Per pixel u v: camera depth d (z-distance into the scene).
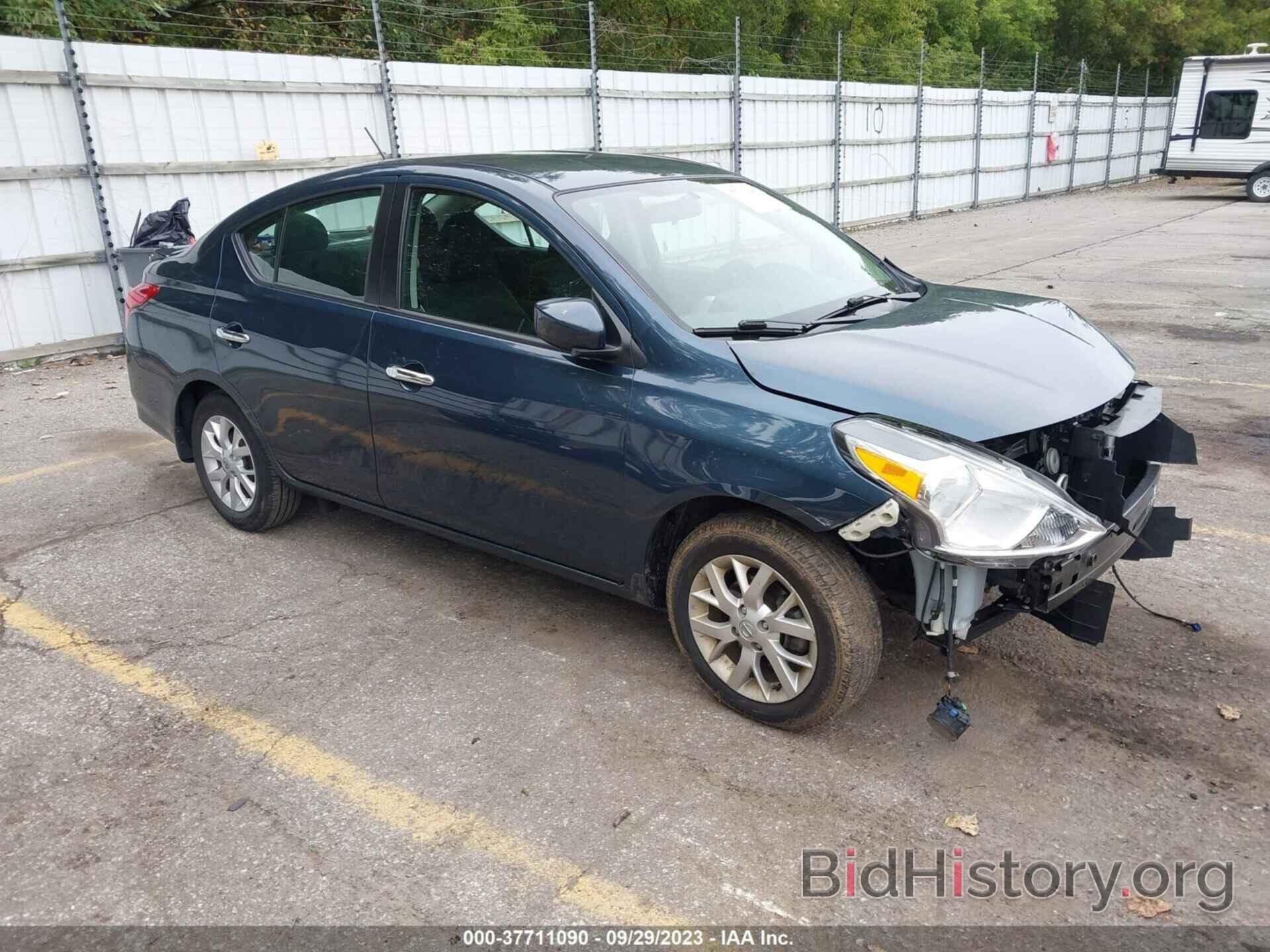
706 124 16.56
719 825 2.85
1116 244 16.80
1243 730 3.24
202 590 4.34
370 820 2.89
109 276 9.56
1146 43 46.69
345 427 4.13
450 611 4.13
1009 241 17.94
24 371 8.87
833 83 19.20
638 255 3.50
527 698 3.49
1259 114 24.66
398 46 17.62
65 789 3.04
